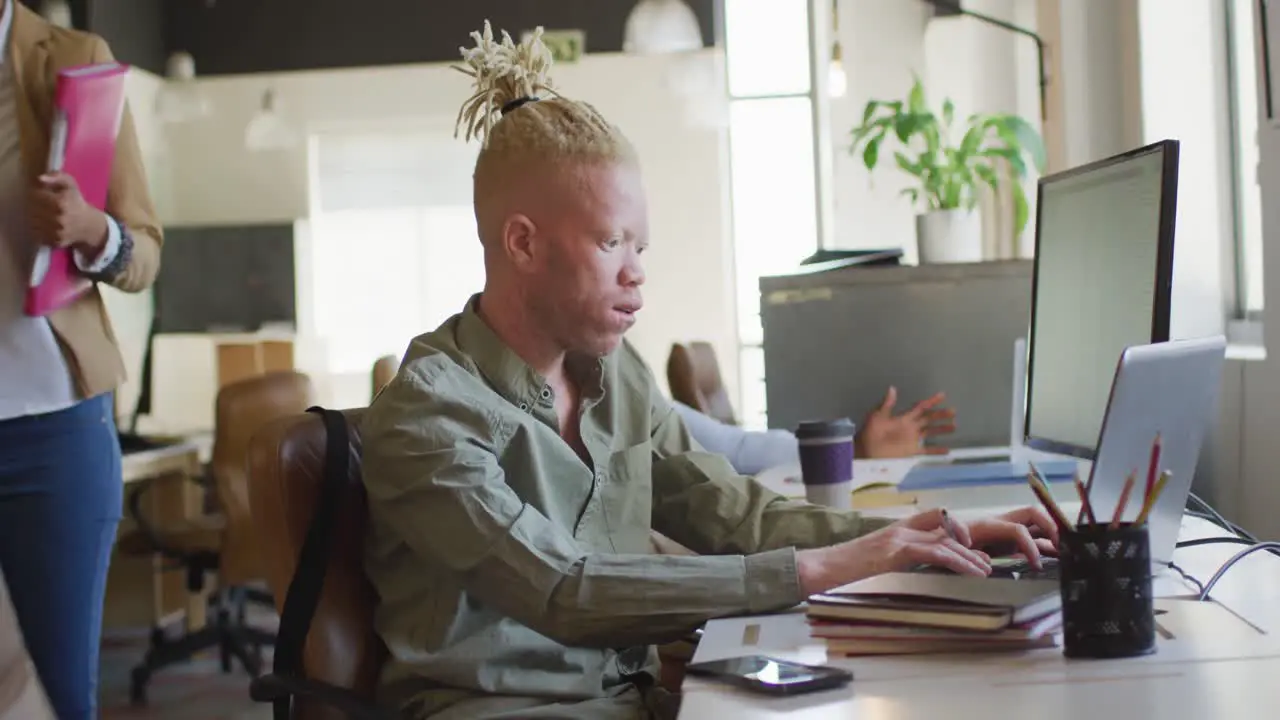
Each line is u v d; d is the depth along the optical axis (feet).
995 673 3.78
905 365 10.30
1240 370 9.36
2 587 4.54
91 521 7.65
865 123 13.79
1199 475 10.26
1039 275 6.99
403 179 30.78
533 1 30.12
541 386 5.20
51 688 7.47
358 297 30.99
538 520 4.82
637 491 5.52
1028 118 21.56
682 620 4.61
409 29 30.68
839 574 4.60
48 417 7.48
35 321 7.41
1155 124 11.65
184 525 15.99
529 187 5.01
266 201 31.07
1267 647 3.85
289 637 5.07
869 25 28.07
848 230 28.22
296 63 30.96
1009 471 7.88
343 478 5.22
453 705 4.95
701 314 29.84
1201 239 11.41
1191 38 11.59
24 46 7.55
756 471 9.87
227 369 25.79
